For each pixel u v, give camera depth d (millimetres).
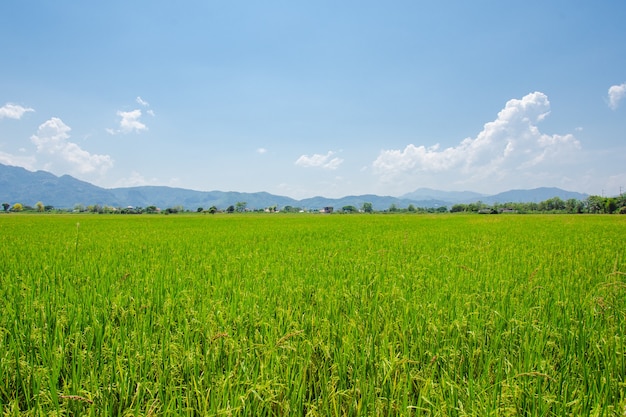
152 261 8203
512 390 2516
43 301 4449
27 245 12039
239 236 16734
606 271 7012
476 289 5273
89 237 16000
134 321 3930
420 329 3672
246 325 3877
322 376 2936
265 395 2543
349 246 11875
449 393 2605
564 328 3658
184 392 2795
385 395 2662
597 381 2832
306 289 5355
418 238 15164
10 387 2822
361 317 4121
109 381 2742
